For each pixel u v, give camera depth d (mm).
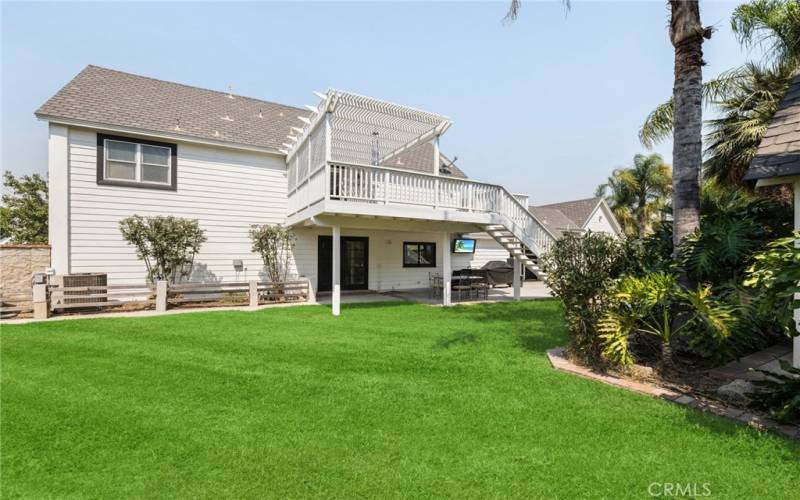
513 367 5121
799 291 3291
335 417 3555
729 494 2422
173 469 2713
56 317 8648
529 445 3025
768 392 3666
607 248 5367
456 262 18000
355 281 15156
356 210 9453
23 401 3904
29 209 18094
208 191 11914
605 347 4961
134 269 10812
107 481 2574
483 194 11805
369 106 9453
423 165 17484
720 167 9727
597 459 2818
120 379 4590
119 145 10688
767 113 8734
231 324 8094
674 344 5461
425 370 4996
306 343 6465
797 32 8086
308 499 2385
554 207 32125
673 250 6172
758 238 5703
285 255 13055
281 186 13172
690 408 3762
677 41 5641
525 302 12438
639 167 30828
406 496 2404
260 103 15766
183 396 4066
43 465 2764
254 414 3617
